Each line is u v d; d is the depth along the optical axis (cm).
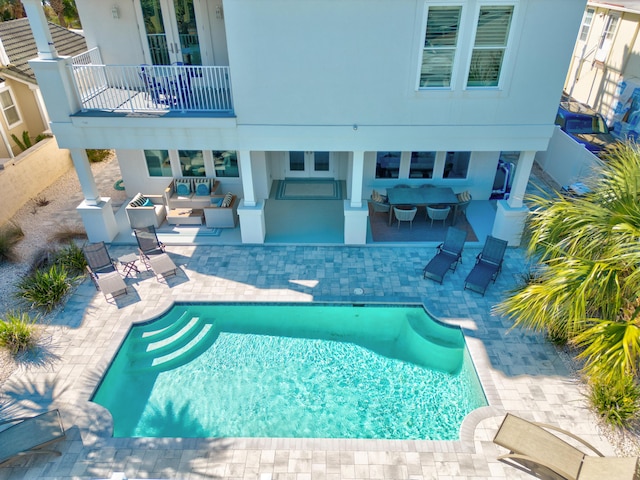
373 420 865
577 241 785
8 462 752
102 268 1198
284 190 1659
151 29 1297
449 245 1234
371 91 1098
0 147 1778
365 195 1566
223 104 1255
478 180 1534
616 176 804
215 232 1400
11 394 884
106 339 1012
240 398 913
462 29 1010
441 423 858
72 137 1177
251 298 1134
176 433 845
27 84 1834
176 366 988
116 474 670
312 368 983
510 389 886
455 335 1055
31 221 1487
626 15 1925
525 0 973
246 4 991
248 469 754
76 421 830
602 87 2125
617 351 650
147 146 1190
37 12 1033
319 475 743
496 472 746
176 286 1178
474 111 1120
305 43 1037
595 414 834
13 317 1030
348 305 1120
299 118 1139
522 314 820
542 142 1160
